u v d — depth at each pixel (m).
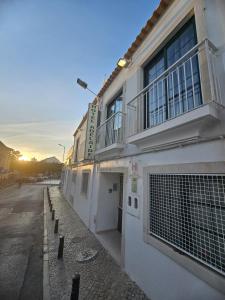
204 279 1.94
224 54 2.13
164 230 2.74
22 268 3.87
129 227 3.71
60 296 2.93
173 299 2.33
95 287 3.14
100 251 4.61
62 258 4.19
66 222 7.49
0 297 2.97
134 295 2.93
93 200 6.43
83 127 10.16
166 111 3.34
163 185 2.87
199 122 2.12
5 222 7.66
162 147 2.91
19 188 24.72
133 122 4.14
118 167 4.59
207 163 2.09
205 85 2.31
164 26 3.45
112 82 6.08
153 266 2.81
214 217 2.01
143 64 4.22
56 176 58.31
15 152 37.34
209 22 2.44
